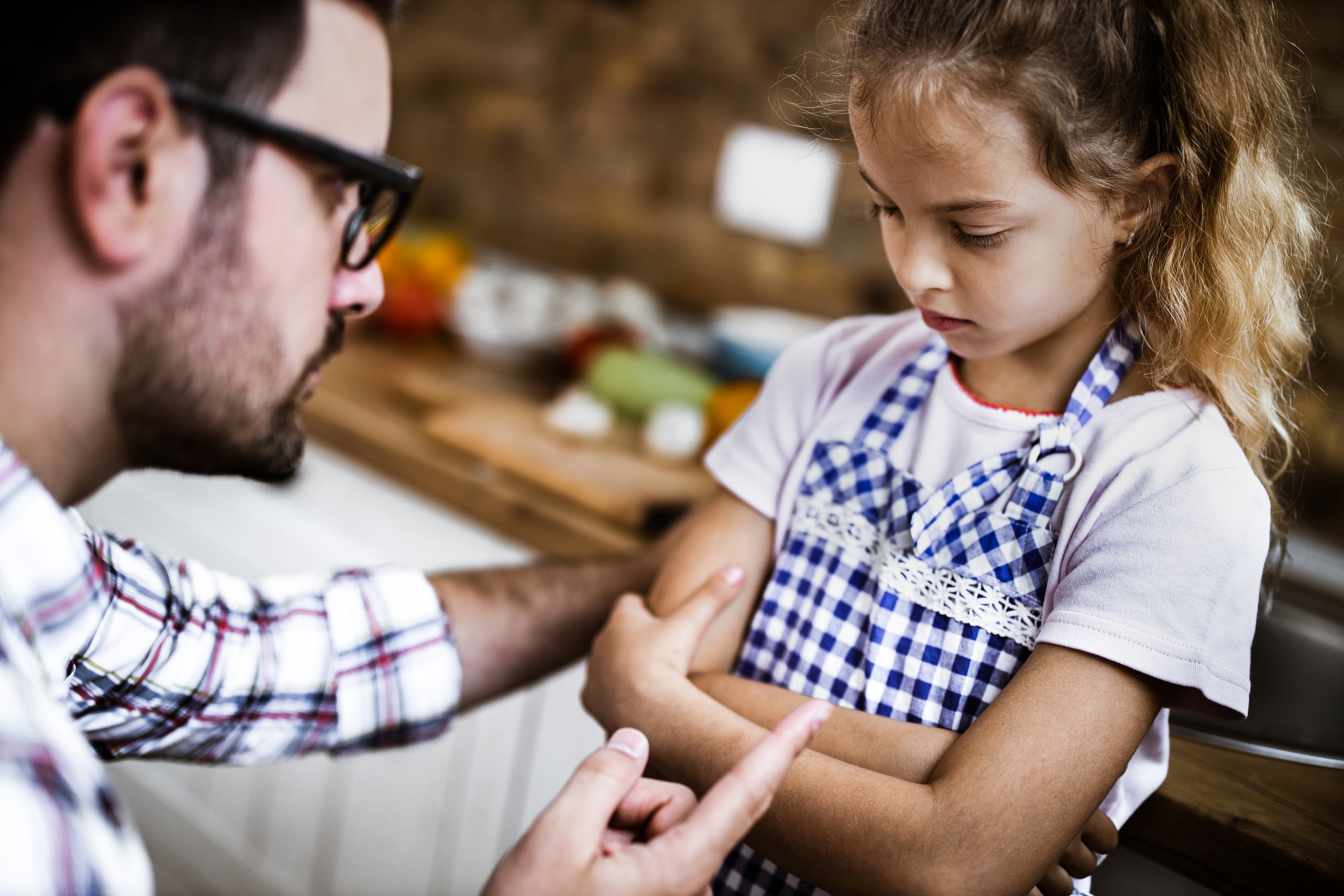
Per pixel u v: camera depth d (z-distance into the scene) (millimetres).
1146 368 729
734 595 821
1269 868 741
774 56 2188
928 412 794
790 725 621
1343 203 1548
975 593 729
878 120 650
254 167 606
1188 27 658
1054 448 716
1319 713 1163
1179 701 664
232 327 629
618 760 647
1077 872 731
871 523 796
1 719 445
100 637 743
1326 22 1572
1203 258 692
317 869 1679
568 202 2535
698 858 600
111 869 458
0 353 580
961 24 622
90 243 566
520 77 2570
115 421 631
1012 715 647
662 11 2326
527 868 602
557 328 2076
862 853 648
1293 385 853
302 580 918
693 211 2352
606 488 1435
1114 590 648
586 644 1007
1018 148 620
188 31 573
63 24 547
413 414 1674
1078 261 659
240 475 710
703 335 2184
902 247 693
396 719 913
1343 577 1323
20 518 593
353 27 645
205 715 828
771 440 871
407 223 2461
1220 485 656
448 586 973
